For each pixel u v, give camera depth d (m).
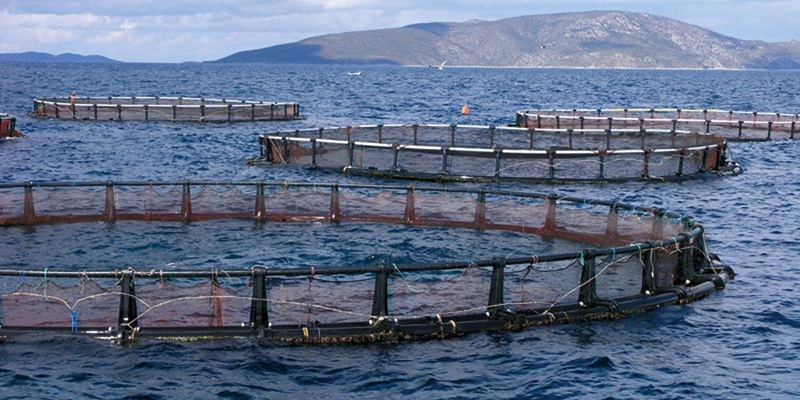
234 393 16.11
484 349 18.39
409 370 17.30
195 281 22.94
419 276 23.42
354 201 30.80
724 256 27.14
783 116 68.56
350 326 18.66
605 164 41.88
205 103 81.62
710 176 42.81
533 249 26.89
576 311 20.14
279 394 16.19
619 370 17.41
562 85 195.62
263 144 46.06
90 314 18.61
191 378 16.66
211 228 29.06
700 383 16.89
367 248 26.66
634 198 36.94
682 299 21.61
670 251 22.12
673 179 41.28
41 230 28.39
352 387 16.56
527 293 20.45
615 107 109.19
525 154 40.34
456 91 152.25
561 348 18.50
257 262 24.86
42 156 47.91
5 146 51.12
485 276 19.77
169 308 18.52
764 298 22.34
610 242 27.31
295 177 40.84
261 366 17.25
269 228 29.23
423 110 96.94
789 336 19.61
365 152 42.00
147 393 15.99
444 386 16.61
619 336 19.28
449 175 40.00
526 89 168.12
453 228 29.70
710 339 19.31
